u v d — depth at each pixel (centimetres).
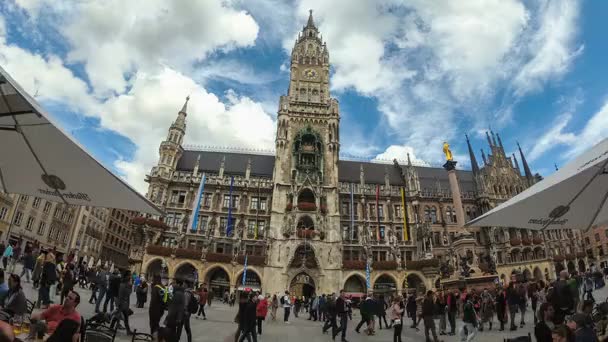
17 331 1123
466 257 3584
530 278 5694
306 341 1730
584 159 811
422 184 7312
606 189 902
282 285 5206
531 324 2122
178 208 6138
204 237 5947
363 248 6028
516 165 7362
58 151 775
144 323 1798
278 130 6594
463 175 7856
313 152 6306
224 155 7325
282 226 5709
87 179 838
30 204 5597
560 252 6850
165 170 6372
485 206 6762
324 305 2864
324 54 7625
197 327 1916
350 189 6669
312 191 5919
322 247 5500
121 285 1441
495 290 2698
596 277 2684
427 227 6106
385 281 5638
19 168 855
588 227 1020
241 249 5888
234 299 4778
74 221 6962
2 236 4991
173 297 1193
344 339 1664
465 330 1538
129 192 850
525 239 6281
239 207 6266
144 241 5606
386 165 7825
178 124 6812
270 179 6675
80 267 3053
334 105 6862
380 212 6600
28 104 639
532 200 916
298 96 7069
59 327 686
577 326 893
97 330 896
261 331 1995
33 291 2116
